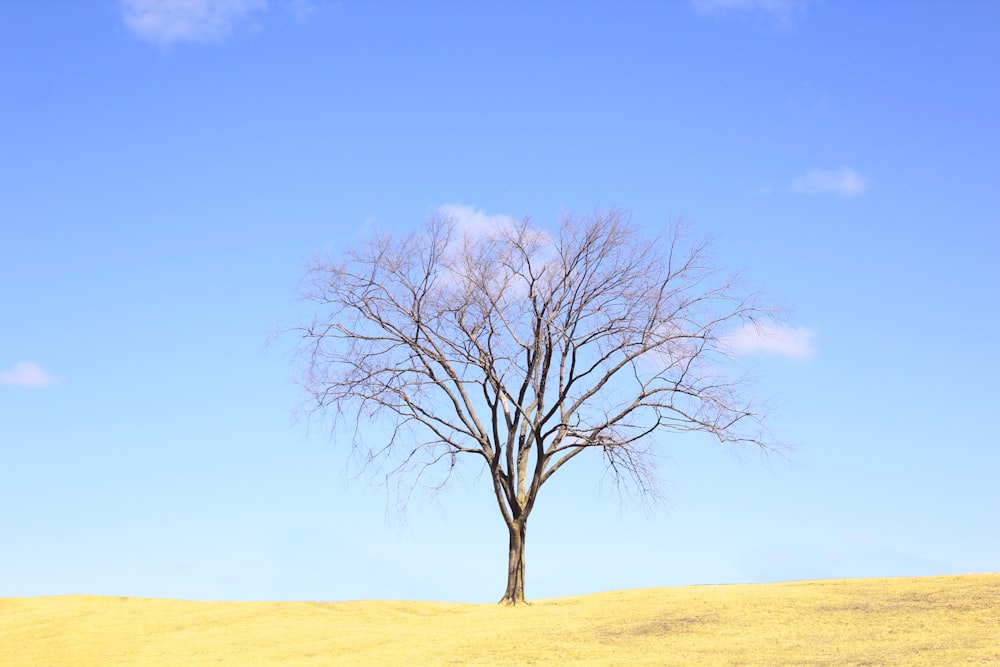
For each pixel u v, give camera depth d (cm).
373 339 3325
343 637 2767
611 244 3325
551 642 2502
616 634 2559
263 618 3080
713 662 2139
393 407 3278
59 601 3328
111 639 2780
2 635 2839
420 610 3319
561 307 3306
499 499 3288
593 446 3275
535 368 3272
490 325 3294
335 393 3288
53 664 2506
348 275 3325
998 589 2827
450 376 3284
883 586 3091
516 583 3259
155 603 3325
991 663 1936
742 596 3017
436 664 2330
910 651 2116
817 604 2794
